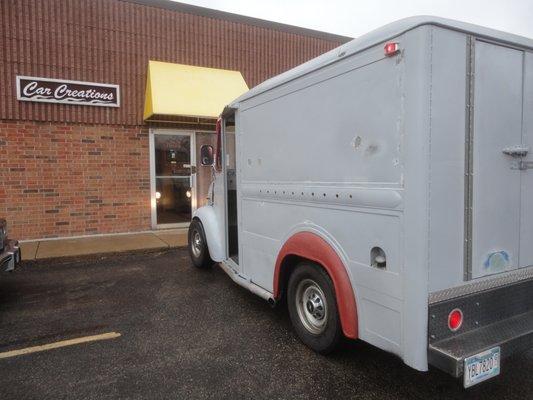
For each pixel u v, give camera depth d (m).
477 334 2.66
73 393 3.01
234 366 3.39
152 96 8.48
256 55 10.30
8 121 7.96
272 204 4.04
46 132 8.27
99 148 8.75
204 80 9.24
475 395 2.94
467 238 2.64
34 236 8.31
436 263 2.52
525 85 2.87
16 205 8.13
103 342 3.88
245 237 4.68
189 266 6.75
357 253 2.97
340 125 3.07
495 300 2.82
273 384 3.11
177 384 3.12
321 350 3.47
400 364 3.40
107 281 5.90
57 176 8.41
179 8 9.33
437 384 3.10
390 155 2.65
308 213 3.49
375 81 2.74
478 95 2.64
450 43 2.52
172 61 9.30
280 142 3.84
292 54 10.79
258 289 4.32
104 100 8.67
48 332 4.12
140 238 8.59
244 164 4.58
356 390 3.02
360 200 2.90
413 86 2.46
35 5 7.98
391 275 2.69
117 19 8.73
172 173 9.58
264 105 4.09
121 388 3.07
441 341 2.57
